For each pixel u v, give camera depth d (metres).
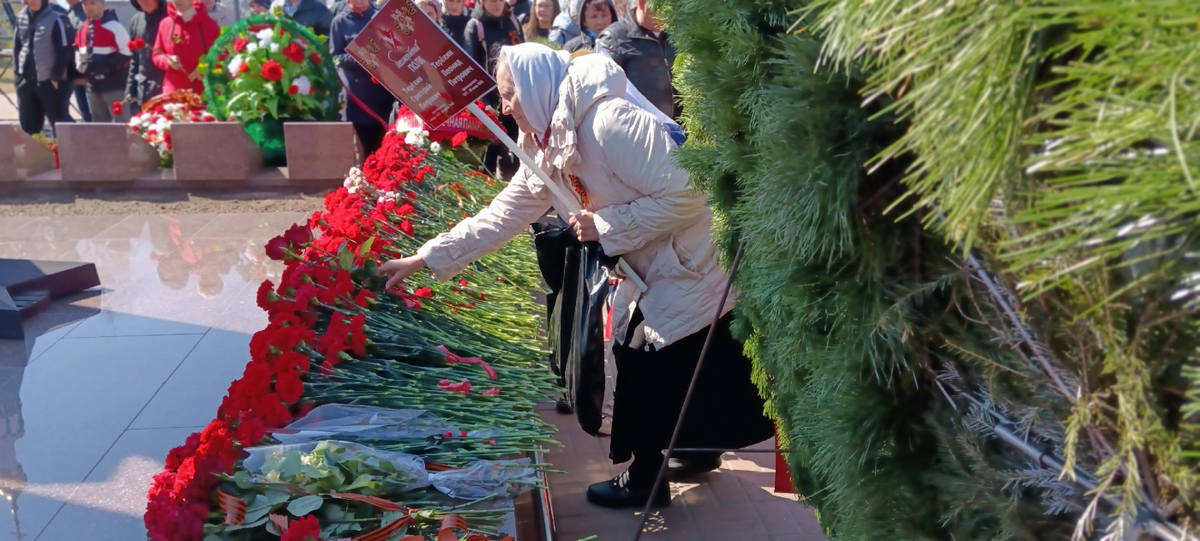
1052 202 0.76
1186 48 0.67
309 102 8.31
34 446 3.14
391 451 2.44
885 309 1.27
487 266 4.24
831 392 1.44
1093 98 0.74
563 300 2.87
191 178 7.90
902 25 0.81
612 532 2.98
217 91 8.48
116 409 3.46
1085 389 1.00
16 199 7.72
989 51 0.77
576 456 3.54
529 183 2.97
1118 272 0.89
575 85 2.64
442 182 5.18
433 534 2.20
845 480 1.43
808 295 1.41
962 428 1.27
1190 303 0.81
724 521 3.04
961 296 1.24
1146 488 0.96
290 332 2.70
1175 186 0.70
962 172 0.83
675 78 2.15
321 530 2.12
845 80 1.20
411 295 3.37
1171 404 0.93
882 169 1.24
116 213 7.33
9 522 2.66
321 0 9.16
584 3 6.19
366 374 2.80
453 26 7.74
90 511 2.71
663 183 2.58
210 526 2.07
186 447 2.30
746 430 2.91
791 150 1.27
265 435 2.38
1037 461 1.16
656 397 2.88
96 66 9.48
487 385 3.00
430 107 2.73
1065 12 0.73
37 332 4.29
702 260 2.72
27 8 9.46
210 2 9.49
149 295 4.93
